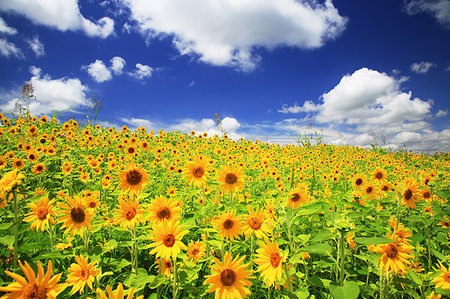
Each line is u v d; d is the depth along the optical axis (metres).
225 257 2.13
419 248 3.31
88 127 13.87
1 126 10.98
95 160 8.12
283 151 16.70
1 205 2.86
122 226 3.04
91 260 2.59
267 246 2.43
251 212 3.14
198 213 3.73
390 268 2.48
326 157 15.60
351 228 2.26
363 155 17.52
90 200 4.33
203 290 3.09
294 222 3.00
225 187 3.80
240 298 2.05
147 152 11.15
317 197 5.70
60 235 4.13
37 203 2.90
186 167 3.92
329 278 3.39
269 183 8.44
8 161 6.76
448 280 2.53
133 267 3.18
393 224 2.76
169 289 3.19
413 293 2.61
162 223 2.46
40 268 1.73
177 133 17.66
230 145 14.91
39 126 12.02
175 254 2.33
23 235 3.71
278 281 2.45
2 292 2.08
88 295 2.57
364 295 2.66
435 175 8.04
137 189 3.43
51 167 8.20
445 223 4.14
